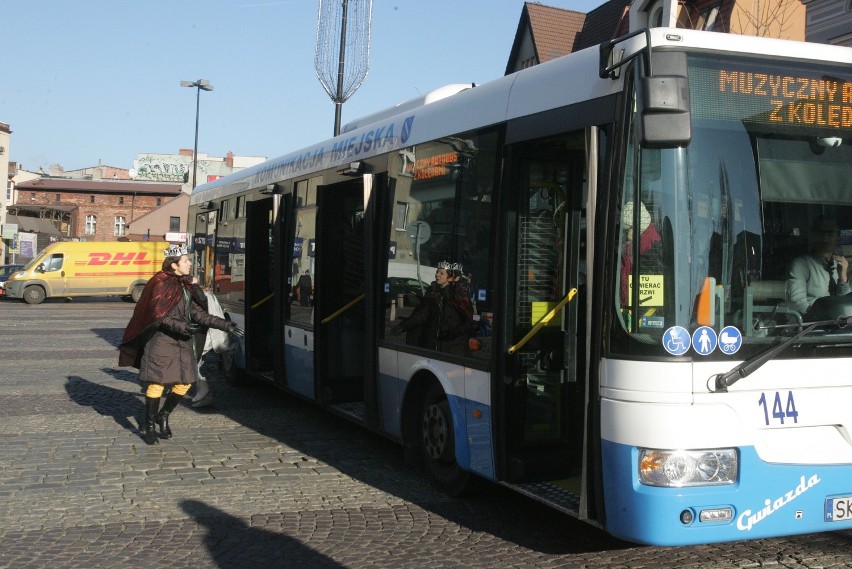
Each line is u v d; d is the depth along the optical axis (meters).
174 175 103.38
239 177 13.67
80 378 14.30
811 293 5.06
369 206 8.36
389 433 8.05
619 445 4.91
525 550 5.91
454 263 6.91
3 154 69.19
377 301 8.30
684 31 5.04
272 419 10.84
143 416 10.86
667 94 4.51
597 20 26.19
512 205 6.20
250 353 12.28
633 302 4.90
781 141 5.13
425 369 7.33
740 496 4.80
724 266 4.91
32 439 9.39
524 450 6.23
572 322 6.36
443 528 6.40
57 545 5.95
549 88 5.92
